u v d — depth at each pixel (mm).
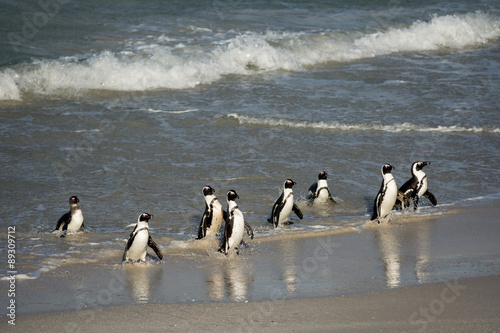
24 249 19922
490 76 46375
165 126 34750
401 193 23953
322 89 42000
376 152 31297
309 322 13742
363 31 56281
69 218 21406
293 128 34594
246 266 18391
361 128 34531
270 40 51094
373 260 18656
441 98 40219
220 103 38969
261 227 22531
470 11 67438
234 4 63094
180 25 54438
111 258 19391
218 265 18578
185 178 27672
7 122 34812
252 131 34125
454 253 19125
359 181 27750
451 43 57312
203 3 62562
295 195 26078
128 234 21781
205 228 21062
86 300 15461
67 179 27266
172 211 24156
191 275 17625
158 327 13672
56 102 39125
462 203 24938
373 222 22938
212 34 52062
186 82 43125
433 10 67312
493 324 13352
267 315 14219
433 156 30750
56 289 16359
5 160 29188
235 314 14375
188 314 14422
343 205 25156
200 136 33250
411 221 23016
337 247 20172
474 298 14992
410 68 48219
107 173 27969
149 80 42781
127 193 25875
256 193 26141
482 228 21891
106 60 43312
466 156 30828
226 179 27625
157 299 15516
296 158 30391
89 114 36719
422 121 35875
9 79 39969
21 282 16875
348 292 15688
